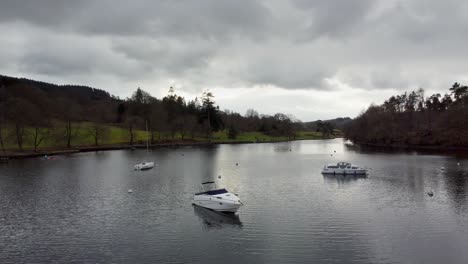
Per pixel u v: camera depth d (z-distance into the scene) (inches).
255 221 2050.9
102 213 2249.0
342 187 2994.6
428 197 2568.9
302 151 7086.6
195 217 2143.2
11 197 2694.4
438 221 2011.6
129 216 2178.9
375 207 2316.7
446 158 5103.3
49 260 1569.9
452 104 7869.1
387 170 3929.6
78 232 1908.2
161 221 2074.3
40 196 2723.9
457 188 2859.3
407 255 1569.9
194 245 1715.1
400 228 1903.3
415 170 3892.7
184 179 3472.0
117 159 5354.3
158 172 3969.0
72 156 5802.2
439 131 7199.8
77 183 3262.8
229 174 3809.1
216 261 1539.1
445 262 1498.5
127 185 3149.6
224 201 2215.8
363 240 1744.6
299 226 1955.0
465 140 6412.4
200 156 5935.0
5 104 6250.0
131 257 1592.0
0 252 1657.2
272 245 1701.5
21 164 4704.7
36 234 1883.6
